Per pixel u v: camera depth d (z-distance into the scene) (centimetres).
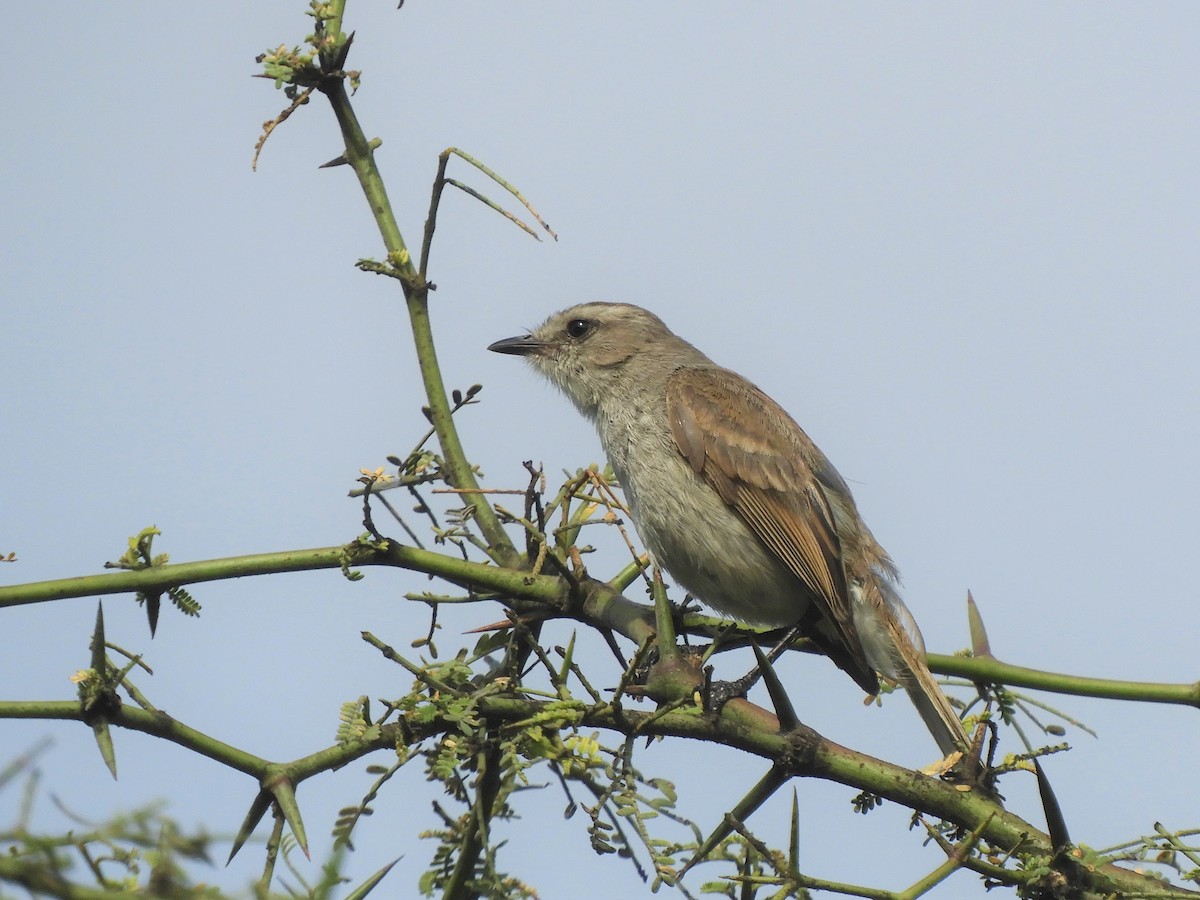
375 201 1041
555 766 757
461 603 959
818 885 691
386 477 912
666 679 891
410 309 1033
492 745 767
